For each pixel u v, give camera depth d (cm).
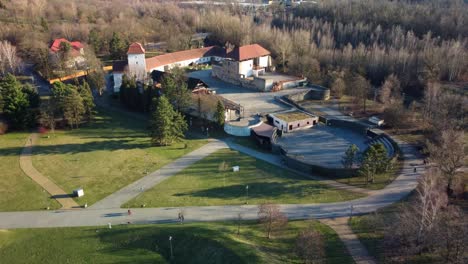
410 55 15712
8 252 6291
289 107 12912
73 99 11412
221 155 9988
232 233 6506
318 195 8031
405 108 12106
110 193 8156
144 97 13012
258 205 7688
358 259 6059
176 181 8656
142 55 15312
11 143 10606
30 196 8000
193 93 13075
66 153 10038
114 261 5988
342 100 14012
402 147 10062
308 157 9850
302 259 6022
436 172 7662
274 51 18450
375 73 15925
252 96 14062
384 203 7638
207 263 5803
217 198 7962
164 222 7106
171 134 10550
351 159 8712
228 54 16012
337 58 16738
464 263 5534
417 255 6072
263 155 10019
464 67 15300
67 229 6894
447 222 6131
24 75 16538
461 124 10794
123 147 10450
